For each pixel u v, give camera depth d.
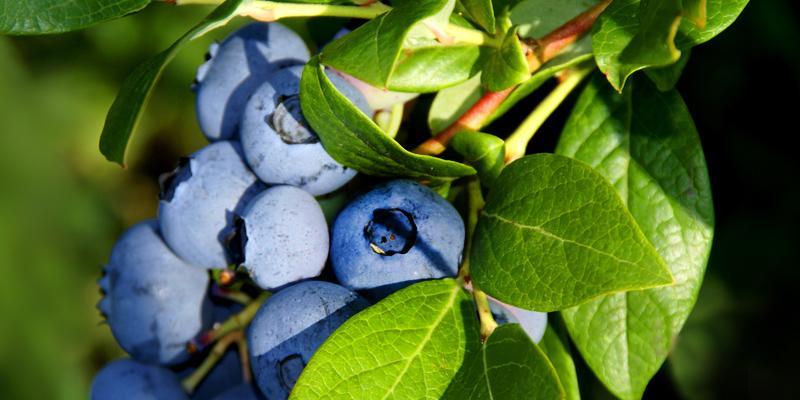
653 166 0.22
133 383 0.24
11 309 0.42
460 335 0.20
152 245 0.24
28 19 0.22
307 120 0.21
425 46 0.21
